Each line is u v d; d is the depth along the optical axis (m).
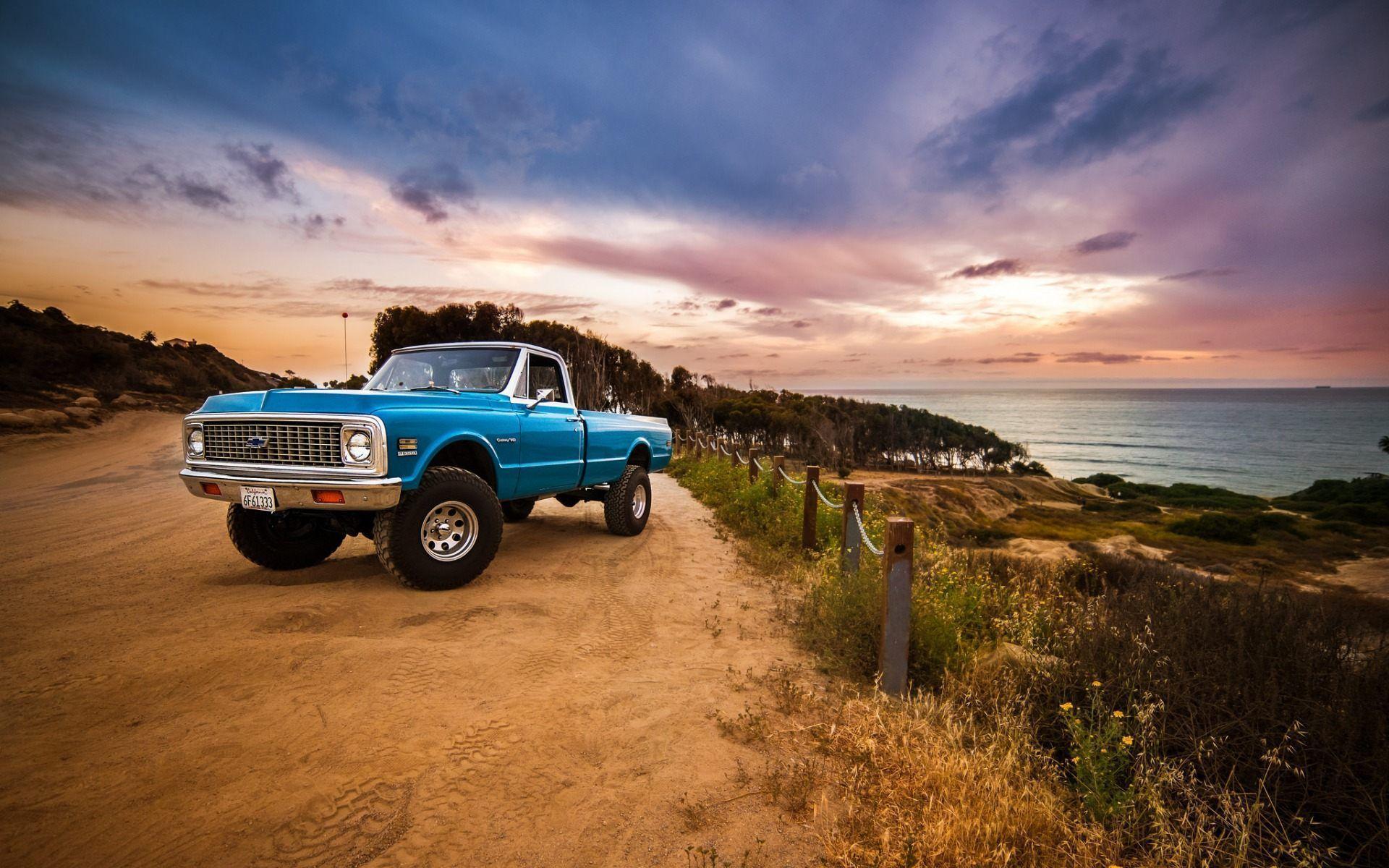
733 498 10.70
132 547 6.66
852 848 2.30
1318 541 41.31
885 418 105.62
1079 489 75.12
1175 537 43.34
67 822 2.26
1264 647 3.08
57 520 8.41
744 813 2.54
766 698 3.62
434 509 4.96
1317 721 2.65
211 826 2.28
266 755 2.73
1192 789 2.57
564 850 2.28
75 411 29.12
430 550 5.08
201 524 8.12
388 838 2.28
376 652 3.82
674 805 2.57
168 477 14.19
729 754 2.98
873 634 4.15
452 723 3.10
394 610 4.64
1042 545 27.94
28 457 18.94
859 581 4.60
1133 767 2.72
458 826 2.37
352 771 2.65
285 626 4.20
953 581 5.14
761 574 6.59
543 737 3.02
